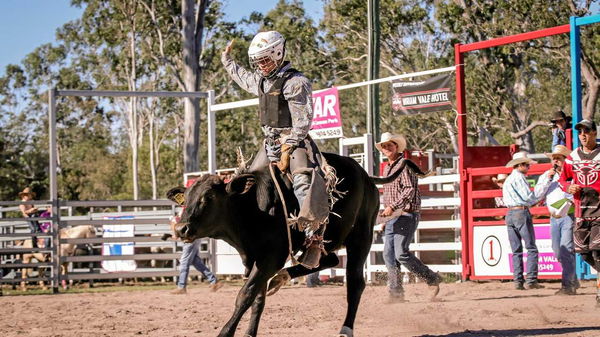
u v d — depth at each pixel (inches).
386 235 443.2
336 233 298.4
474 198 553.0
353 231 313.0
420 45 1619.1
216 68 1932.8
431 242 605.9
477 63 1483.8
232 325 257.8
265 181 276.2
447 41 1595.7
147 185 2667.3
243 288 263.7
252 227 270.1
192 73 1525.6
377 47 794.2
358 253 312.5
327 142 1935.3
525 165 498.6
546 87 1531.7
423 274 437.7
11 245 727.7
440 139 1758.1
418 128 1754.4
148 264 783.7
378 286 577.0
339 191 297.0
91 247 717.3
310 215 270.1
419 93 591.8
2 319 416.2
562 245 461.1
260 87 290.5
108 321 396.8
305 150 282.4
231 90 2091.5
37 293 626.8
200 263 578.6
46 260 684.1
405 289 525.0
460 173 562.3
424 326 346.3
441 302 437.4
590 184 372.8
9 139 2842.0
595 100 1229.1
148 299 522.6
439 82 581.0
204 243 729.6
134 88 2053.4
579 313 373.7
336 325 356.8
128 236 711.1
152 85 2202.3
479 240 550.6
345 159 311.3
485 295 471.5
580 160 376.8
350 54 1732.3
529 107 1528.1
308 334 329.1
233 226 271.3
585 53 1222.3
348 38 1688.0
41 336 342.3
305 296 505.4
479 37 1416.1
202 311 433.1
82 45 2340.1
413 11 1555.1
